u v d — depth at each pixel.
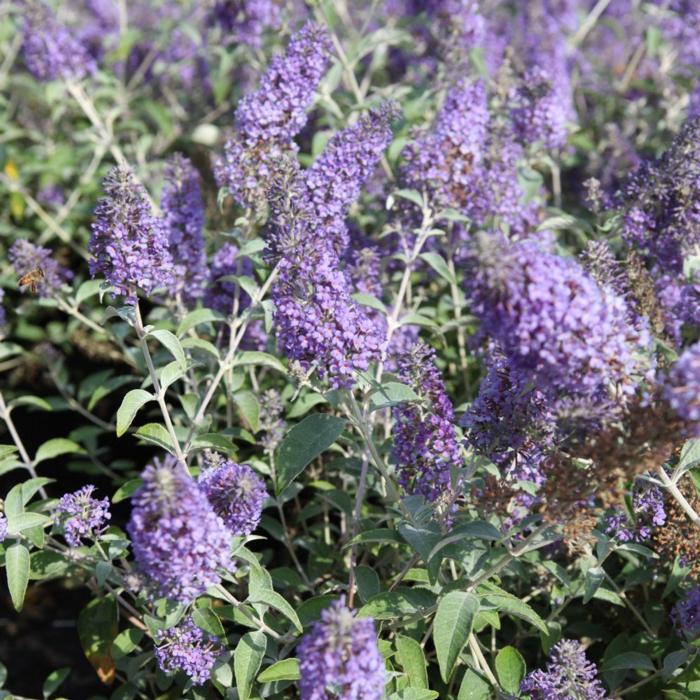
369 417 0.90
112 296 0.89
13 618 1.21
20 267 1.09
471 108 1.03
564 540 0.86
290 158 0.96
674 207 0.98
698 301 0.93
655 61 1.75
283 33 1.32
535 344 0.74
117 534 0.98
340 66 1.23
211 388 0.99
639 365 0.79
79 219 1.60
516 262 0.73
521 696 0.86
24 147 1.82
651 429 0.75
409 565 0.89
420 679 0.84
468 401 1.12
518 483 0.88
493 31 1.67
